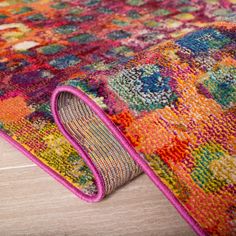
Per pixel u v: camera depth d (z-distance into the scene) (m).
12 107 1.17
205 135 0.85
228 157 0.83
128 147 0.79
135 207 0.88
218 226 0.74
